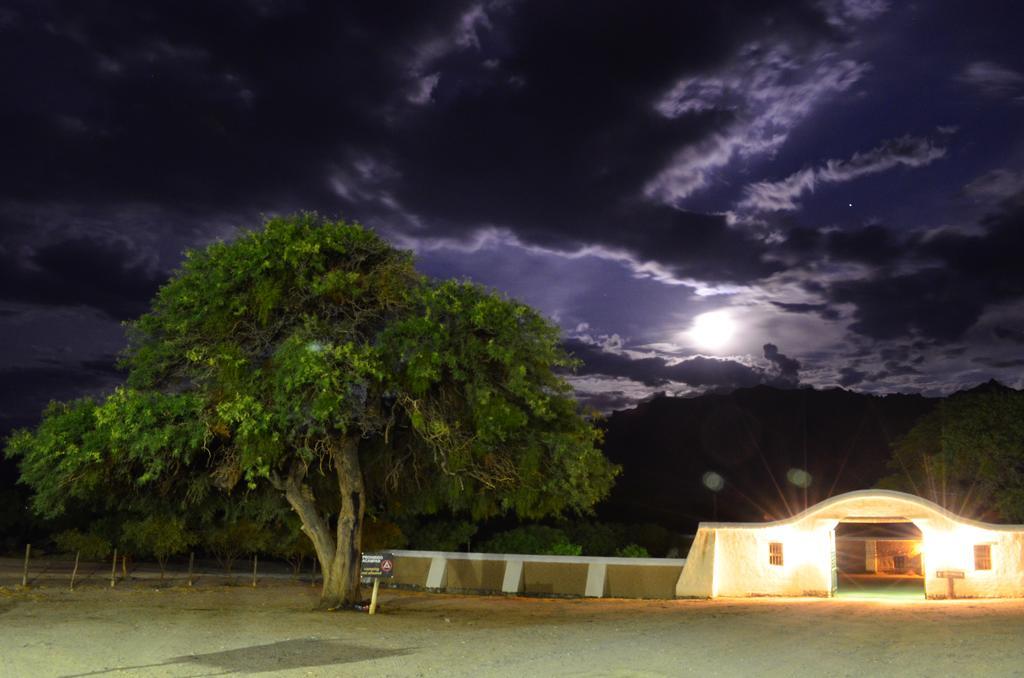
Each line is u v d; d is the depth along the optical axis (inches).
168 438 754.8
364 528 1279.5
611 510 3117.6
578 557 1146.7
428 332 772.6
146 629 627.2
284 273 772.0
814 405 3914.9
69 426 780.6
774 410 3905.0
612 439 4052.7
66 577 1191.6
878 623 660.1
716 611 810.2
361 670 461.4
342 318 802.8
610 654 520.1
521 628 670.5
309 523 877.8
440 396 811.4
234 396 755.4
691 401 4121.6
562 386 832.3
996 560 967.6
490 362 807.1
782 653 515.5
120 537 1296.8
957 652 499.2
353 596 864.9
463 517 1710.1
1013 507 1341.0
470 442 805.9
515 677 442.0
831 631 614.9
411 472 978.1
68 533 1194.6
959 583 970.1
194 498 952.9
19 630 605.9
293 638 591.5
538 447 823.7
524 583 1167.0
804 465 3545.8
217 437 861.2
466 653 526.0
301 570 1578.5
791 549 1037.2
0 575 1186.0
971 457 1412.4
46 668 458.6
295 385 725.9
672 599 1061.1
